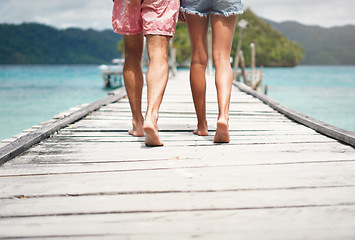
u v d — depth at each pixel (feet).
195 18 9.58
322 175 6.85
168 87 32.01
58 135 10.83
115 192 6.06
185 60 209.46
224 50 9.62
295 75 166.71
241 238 4.45
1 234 4.64
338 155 8.33
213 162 7.76
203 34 9.76
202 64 9.98
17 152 8.49
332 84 99.60
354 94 65.77
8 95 59.36
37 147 9.32
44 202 5.69
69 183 6.53
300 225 4.79
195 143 9.61
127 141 9.99
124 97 22.40
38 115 35.91
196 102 10.39
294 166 7.45
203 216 5.09
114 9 9.58
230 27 9.54
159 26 8.87
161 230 4.68
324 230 4.64
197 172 7.06
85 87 82.58
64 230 4.73
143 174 6.98
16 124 30.40
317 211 5.23
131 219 5.03
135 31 9.54
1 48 558.97
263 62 327.26
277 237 4.47
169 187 6.24
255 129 11.85
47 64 612.70
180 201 5.64
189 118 14.26
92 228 4.77
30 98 54.70
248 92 25.35
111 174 7.02
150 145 9.32
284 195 5.85
